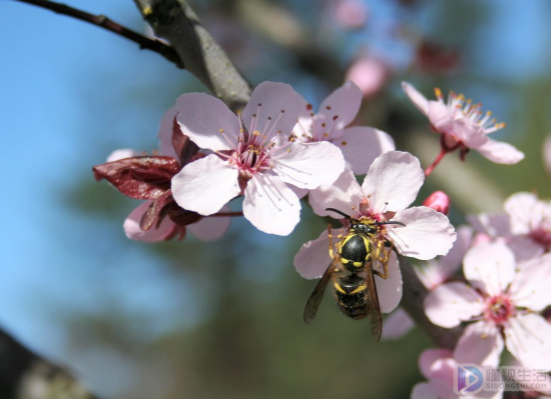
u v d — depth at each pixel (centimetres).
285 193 15
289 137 15
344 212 15
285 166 15
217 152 15
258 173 15
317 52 34
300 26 35
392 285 15
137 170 15
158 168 15
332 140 16
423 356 17
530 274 17
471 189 26
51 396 17
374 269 15
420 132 29
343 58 36
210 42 16
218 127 15
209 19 37
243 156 15
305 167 15
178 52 16
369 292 15
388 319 19
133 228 16
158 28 15
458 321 16
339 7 34
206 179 15
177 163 15
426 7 35
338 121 16
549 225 18
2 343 18
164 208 15
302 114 16
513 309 16
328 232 15
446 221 14
